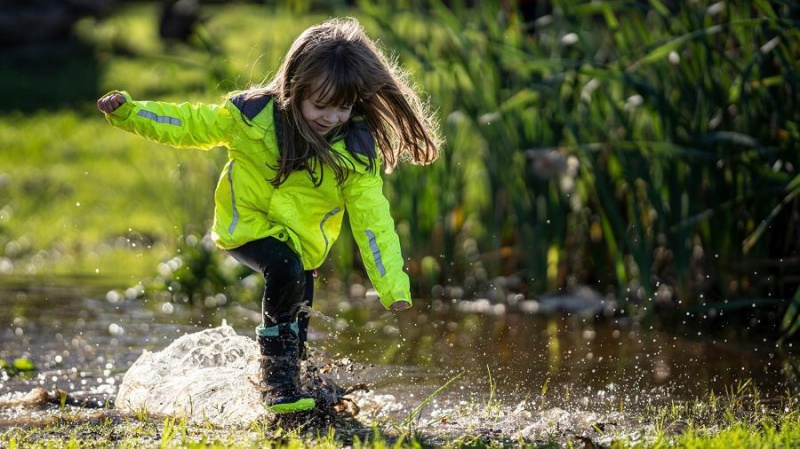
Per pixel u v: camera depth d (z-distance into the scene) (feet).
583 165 28.48
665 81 27.84
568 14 29.01
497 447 15.65
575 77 27.96
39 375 21.61
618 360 23.13
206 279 31.71
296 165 16.70
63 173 51.52
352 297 31.24
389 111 17.46
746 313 27.07
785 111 26.07
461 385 20.84
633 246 27.22
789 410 18.22
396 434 16.57
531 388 20.63
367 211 17.15
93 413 17.84
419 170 31.09
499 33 30.25
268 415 17.04
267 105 16.74
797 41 26.11
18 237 40.37
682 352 23.88
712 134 25.49
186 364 19.85
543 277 29.91
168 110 16.65
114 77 73.77
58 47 84.74
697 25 26.50
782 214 26.58
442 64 29.37
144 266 36.06
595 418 17.98
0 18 83.46
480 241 31.32
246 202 17.06
